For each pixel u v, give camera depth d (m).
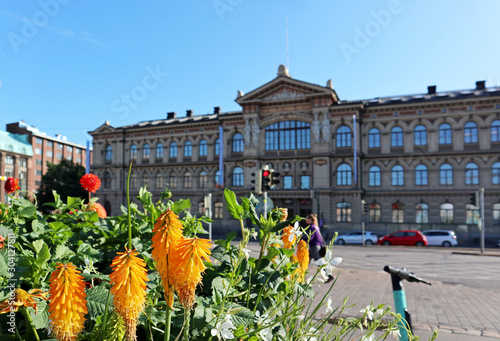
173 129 44.84
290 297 2.09
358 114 36.12
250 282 2.05
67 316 1.03
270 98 39.34
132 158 46.84
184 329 1.45
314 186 36.31
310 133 37.75
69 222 2.74
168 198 2.74
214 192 41.59
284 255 2.31
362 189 35.09
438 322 6.54
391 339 4.19
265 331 1.64
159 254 1.16
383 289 9.45
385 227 34.56
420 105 34.78
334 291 8.82
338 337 1.86
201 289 2.09
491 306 7.87
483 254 20.61
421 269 14.54
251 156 38.81
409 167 35.03
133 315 1.07
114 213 45.84
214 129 42.75
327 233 33.75
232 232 2.18
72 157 87.88
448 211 33.47
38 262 1.79
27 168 74.06
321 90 36.94
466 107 33.62
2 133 71.31
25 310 1.47
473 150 33.03
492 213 32.19
